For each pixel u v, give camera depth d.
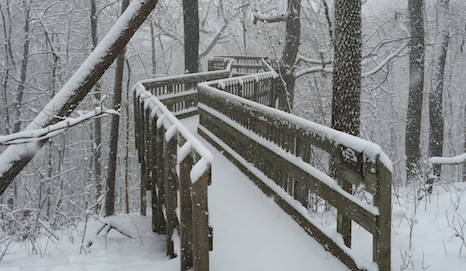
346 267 4.07
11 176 5.04
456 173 28.94
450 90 29.11
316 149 14.41
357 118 6.66
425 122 30.14
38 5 19.16
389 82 30.08
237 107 7.50
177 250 4.49
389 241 3.58
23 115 19.34
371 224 3.68
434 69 15.07
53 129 4.80
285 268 4.08
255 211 5.59
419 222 5.48
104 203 12.22
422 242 4.73
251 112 6.75
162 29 28.52
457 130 32.09
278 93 18.16
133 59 28.14
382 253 3.58
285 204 5.54
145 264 5.07
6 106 17.80
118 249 6.11
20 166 5.07
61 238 6.91
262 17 18.08
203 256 3.54
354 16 6.51
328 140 4.43
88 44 21.95
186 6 17.97
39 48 20.64
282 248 4.52
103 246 6.33
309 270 4.04
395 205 6.29
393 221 5.52
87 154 22.00
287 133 5.45
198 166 3.48
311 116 21.45
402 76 32.44
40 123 5.24
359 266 3.84
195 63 18.30
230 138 8.34
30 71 21.70
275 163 5.79
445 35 14.91
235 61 24.11
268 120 6.02
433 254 4.41
